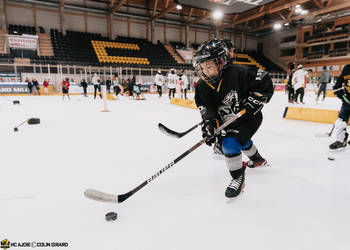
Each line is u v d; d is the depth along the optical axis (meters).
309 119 4.69
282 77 25.75
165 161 2.34
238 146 1.58
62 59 18.02
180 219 1.34
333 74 24.75
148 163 2.29
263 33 30.28
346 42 23.95
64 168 2.15
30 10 18.94
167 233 1.22
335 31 23.58
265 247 1.11
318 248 1.10
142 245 1.13
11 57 15.95
